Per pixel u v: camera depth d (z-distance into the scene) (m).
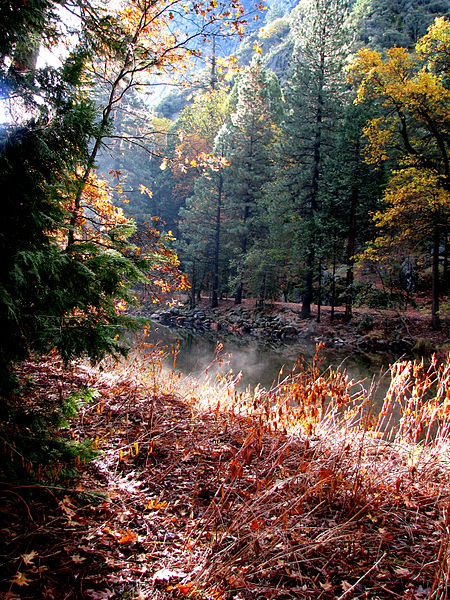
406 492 3.00
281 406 4.08
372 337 18.08
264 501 2.46
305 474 2.63
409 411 3.91
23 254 1.82
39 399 3.06
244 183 28.12
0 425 2.22
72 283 2.25
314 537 2.28
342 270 27.53
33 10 2.09
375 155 18.61
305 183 23.47
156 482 2.67
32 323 2.09
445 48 16.17
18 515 1.91
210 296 36.16
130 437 3.28
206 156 5.29
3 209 2.03
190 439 3.39
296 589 1.87
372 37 47.03
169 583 1.78
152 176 37.47
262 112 28.56
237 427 3.96
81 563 1.78
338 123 23.27
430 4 49.69
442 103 16.14
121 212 4.82
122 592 1.67
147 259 3.14
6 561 1.62
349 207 22.28
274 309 25.92
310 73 23.00
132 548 1.98
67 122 2.28
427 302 21.58
